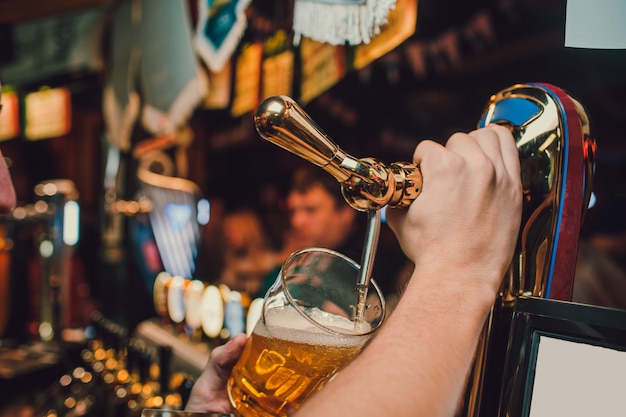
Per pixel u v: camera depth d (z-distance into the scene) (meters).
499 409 0.51
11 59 3.45
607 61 2.48
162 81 2.43
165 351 1.60
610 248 1.99
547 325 0.49
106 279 3.03
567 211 0.57
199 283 2.31
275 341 0.60
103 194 3.11
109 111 3.01
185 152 2.88
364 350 0.51
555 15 2.14
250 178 3.20
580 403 0.47
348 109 2.61
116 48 2.83
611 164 2.55
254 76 1.84
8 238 2.56
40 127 3.87
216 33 2.02
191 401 0.83
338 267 0.69
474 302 0.52
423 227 0.55
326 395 0.47
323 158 0.55
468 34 2.02
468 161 0.55
